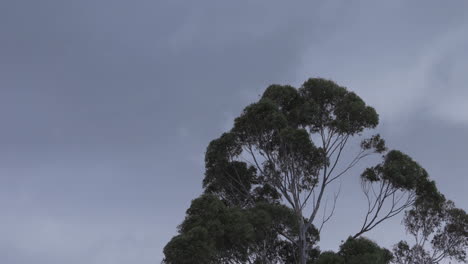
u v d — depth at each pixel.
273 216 28.19
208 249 24.88
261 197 32.28
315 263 25.89
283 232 28.77
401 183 29.66
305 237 29.97
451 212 31.27
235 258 27.66
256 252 28.12
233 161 32.22
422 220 31.62
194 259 24.59
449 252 31.05
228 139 31.20
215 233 25.88
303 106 31.12
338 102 31.53
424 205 30.84
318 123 31.45
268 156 30.91
